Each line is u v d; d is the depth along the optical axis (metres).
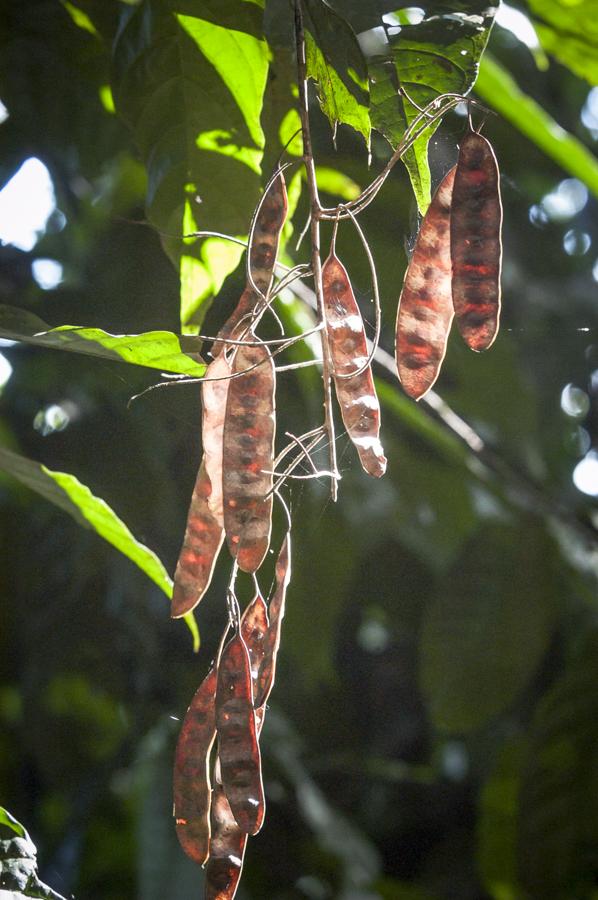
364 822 3.34
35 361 2.13
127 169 1.86
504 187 2.19
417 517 2.30
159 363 1.21
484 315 1.09
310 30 1.19
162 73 1.36
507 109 1.67
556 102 2.82
